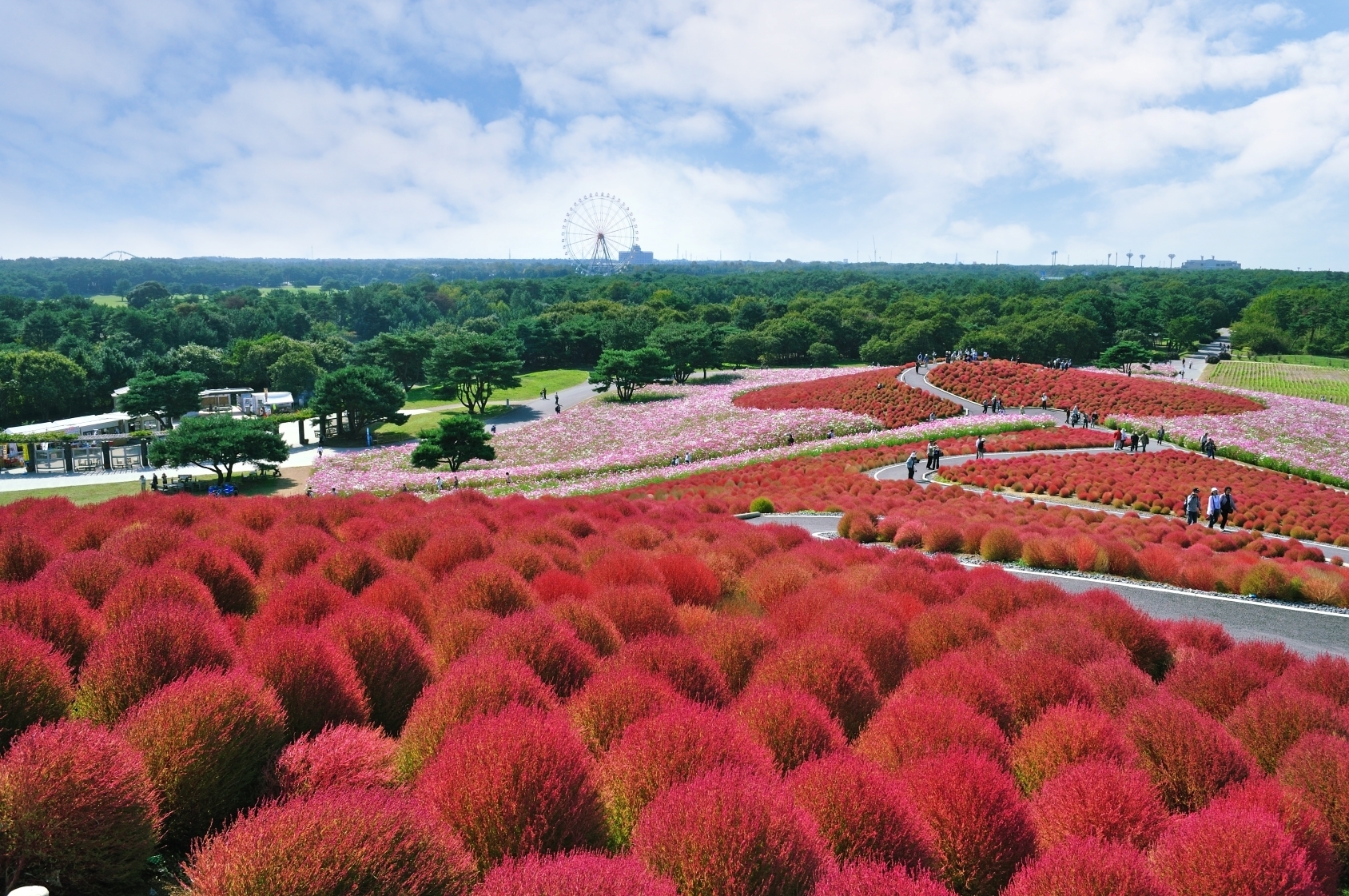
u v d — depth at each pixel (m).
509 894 4.45
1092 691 9.16
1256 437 54.81
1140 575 21.27
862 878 4.91
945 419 66.38
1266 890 5.63
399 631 8.55
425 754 6.68
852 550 19.17
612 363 91.88
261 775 6.21
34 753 5.18
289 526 16.78
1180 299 168.88
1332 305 148.62
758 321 150.00
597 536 18.44
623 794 6.11
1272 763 8.56
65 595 8.61
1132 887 5.20
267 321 148.50
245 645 8.55
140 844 5.31
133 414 80.00
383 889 4.57
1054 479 41.75
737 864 4.86
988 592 13.96
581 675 8.50
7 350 107.69
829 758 6.23
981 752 6.96
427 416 91.69
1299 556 25.69
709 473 48.81
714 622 10.38
